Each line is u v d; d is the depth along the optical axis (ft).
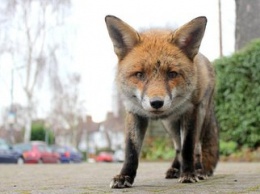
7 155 17.17
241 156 8.35
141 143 3.41
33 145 19.67
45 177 4.36
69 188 3.11
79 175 4.65
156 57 3.20
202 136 3.92
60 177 4.33
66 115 44.80
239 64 8.62
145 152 9.91
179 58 3.26
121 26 3.34
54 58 29.07
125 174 3.22
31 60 28.99
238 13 9.71
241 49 9.10
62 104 43.11
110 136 61.46
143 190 2.90
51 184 3.49
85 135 56.95
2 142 18.25
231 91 8.75
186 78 3.27
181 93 3.26
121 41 3.38
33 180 3.96
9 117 30.55
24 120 38.99
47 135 37.60
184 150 3.47
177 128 3.90
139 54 3.25
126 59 3.31
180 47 3.34
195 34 3.36
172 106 3.28
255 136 8.37
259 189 2.86
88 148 47.11
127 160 3.28
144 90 3.11
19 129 39.34
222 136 8.91
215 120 4.31
